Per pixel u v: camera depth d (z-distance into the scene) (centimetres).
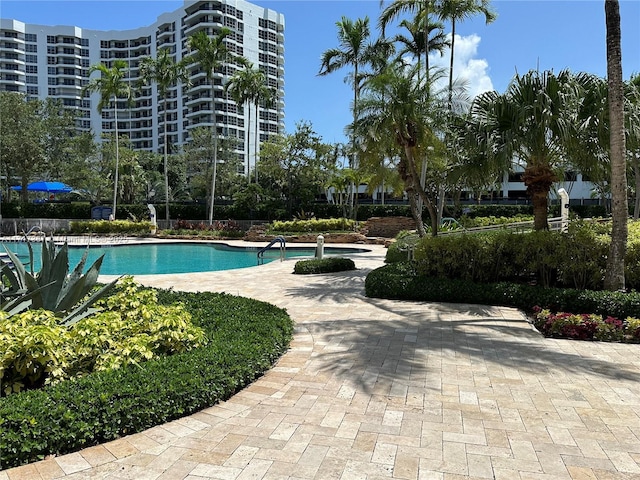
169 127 8312
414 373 485
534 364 514
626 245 793
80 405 332
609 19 750
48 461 305
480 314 765
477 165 991
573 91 840
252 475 292
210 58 3266
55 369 395
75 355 423
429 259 941
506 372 488
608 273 794
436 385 451
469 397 421
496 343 596
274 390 440
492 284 855
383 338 622
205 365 429
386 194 4484
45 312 459
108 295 721
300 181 3528
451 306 831
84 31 9056
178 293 855
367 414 385
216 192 4422
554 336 646
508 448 328
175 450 323
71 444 319
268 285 1138
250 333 554
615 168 776
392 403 408
